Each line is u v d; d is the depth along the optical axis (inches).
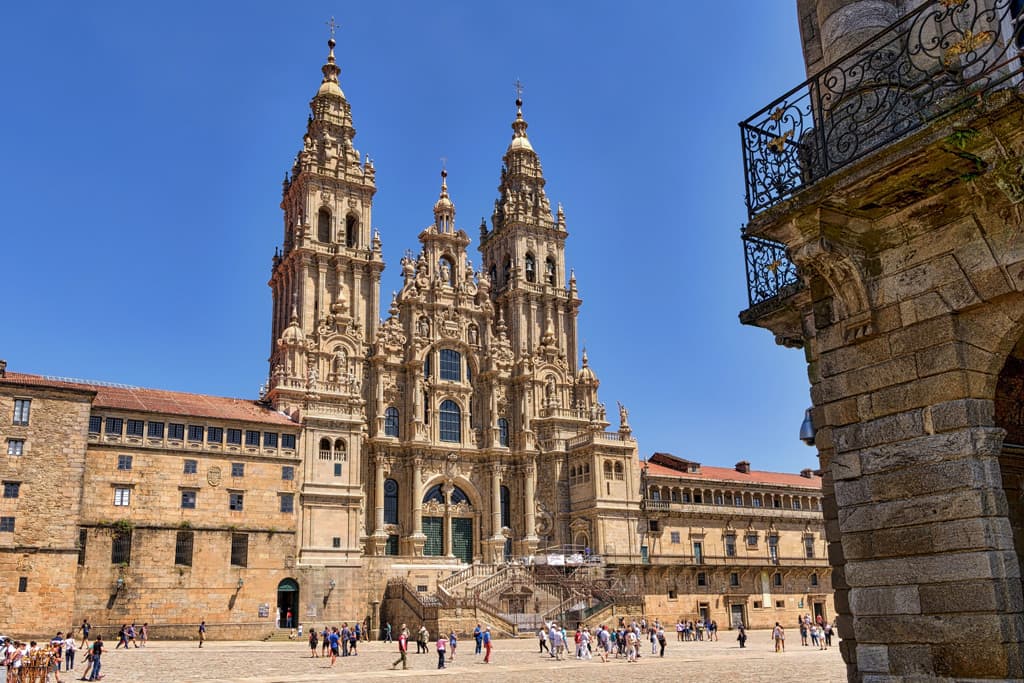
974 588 478.3
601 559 3496.6
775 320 698.8
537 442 3875.5
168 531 2687.0
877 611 525.3
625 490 3698.3
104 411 2674.7
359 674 1718.8
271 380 3307.1
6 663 1550.2
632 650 2097.7
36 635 2377.0
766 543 4047.7
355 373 3533.5
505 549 3693.4
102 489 2615.7
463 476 3720.5
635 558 3622.0
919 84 512.7
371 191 3823.8
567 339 4195.4
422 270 3905.0
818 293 600.1
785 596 4005.9
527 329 4089.6
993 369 510.3
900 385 537.0
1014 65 521.3
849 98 587.5
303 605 2891.2
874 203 537.6
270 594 2829.7
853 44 613.3
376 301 3705.7
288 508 2945.4
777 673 1640.0
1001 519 486.0
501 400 3907.5
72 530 2492.6
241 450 2886.3
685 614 3663.9
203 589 2706.7
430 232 3983.8
